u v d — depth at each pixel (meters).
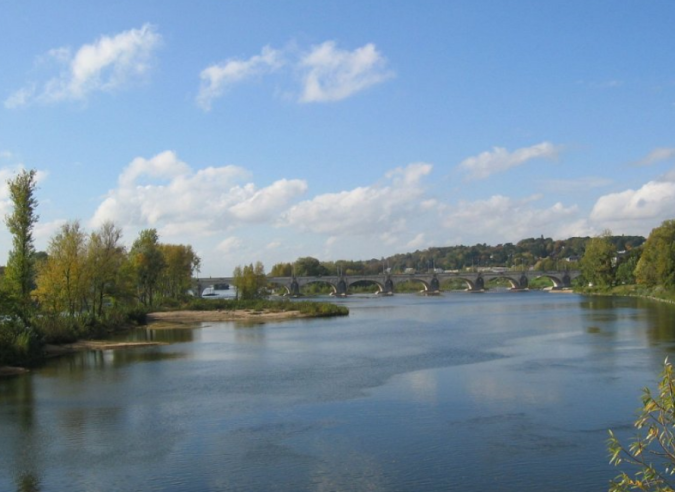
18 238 84.44
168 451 37.41
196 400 50.75
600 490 30.33
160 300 169.25
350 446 37.38
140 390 55.50
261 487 31.45
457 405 46.69
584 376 56.97
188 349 85.94
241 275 192.62
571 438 38.06
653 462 33.47
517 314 144.00
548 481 31.48
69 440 40.06
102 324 109.38
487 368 62.84
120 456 36.69
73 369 68.56
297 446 37.66
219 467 34.41
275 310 160.12
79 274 101.69
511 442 37.44
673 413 16.14
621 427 40.12
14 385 58.97
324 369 65.25
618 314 129.88
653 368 60.53
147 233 161.00
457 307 184.62
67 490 31.83
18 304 77.50
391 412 45.00
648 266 178.50
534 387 52.44
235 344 91.56
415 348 82.00
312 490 30.88
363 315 155.25
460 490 30.58
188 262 183.62
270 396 51.62
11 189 84.19
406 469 33.41
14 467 35.19
